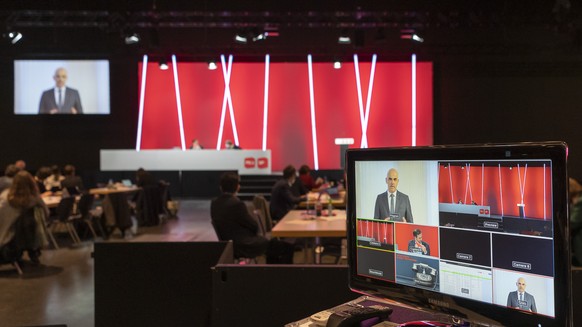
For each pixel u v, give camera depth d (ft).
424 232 4.93
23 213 20.24
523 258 4.25
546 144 4.07
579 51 43.19
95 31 45.50
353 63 49.57
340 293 7.49
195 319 9.61
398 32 44.70
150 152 45.47
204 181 45.85
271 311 7.61
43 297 17.25
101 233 29.96
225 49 45.37
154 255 9.68
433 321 5.16
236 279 7.65
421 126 48.52
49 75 45.19
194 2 40.70
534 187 4.18
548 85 45.19
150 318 9.68
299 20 40.81
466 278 4.63
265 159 45.37
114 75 47.91
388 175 5.21
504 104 45.93
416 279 5.01
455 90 46.73
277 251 17.01
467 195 4.62
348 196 5.59
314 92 49.93
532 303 4.20
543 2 38.68
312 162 50.03
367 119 49.21
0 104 46.85
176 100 49.67
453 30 45.06
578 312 6.59
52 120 47.78
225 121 50.16
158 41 40.83
